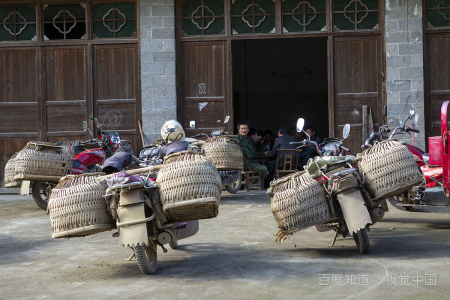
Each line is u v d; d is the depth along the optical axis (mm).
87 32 9578
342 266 3611
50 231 5523
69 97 9625
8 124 9641
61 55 9609
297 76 15875
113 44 9562
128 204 3354
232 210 6680
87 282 3393
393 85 9125
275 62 15914
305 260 3848
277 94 15984
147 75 9461
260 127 16062
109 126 9594
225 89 9500
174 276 3477
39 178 6309
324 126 15789
